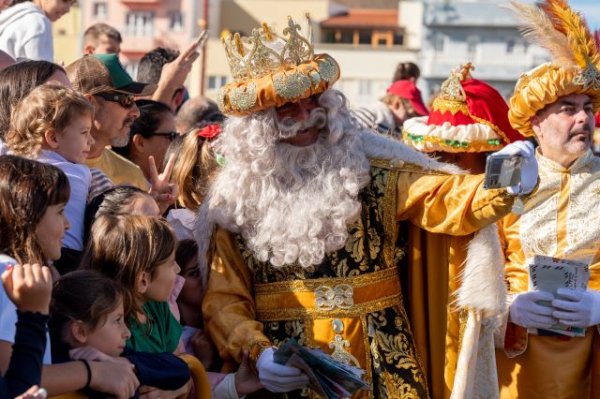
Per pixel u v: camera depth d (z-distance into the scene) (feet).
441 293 16.83
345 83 144.05
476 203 15.70
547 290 18.19
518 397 18.90
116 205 15.49
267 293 16.76
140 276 14.73
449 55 145.28
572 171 19.06
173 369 14.65
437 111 20.70
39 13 23.63
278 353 15.61
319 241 16.21
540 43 18.78
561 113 18.81
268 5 140.46
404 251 17.04
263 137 16.33
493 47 144.87
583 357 18.70
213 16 136.67
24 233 13.23
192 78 115.65
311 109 16.40
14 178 13.32
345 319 16.43
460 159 20.79
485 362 16.88
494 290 16.35
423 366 16.93
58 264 15.33
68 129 15.49
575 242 18.80
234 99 16.29
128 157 21.67
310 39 16.43
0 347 12.44
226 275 16.85
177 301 17.66
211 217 16.88
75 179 15.57
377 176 16.58
